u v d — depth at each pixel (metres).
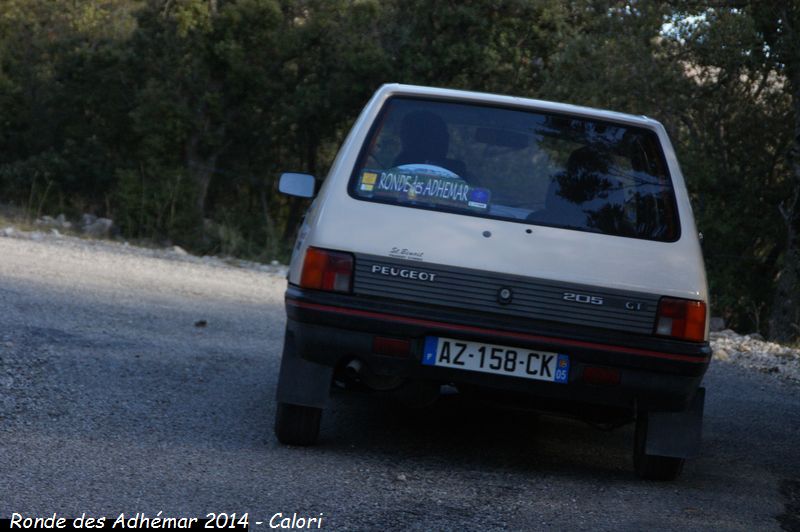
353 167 7.51
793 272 32.59
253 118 57.34
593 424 8.55
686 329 7.10
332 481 6.78
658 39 34.28
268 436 7.96
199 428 7.99
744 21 31.88
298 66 56.50
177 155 54.62
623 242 7.29
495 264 7.10
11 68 59.72
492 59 49.75
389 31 52.97
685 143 35.34
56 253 22.80
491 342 7.05
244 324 14.86
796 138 33.34
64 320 12.87
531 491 7.00
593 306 7.09
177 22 54.31
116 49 56.28
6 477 6.20
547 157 7.65
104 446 7.13
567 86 34.62
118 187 52.00
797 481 8.16
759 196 36.38
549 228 7.30
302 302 7.09
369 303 7.08
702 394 7.54
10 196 56.38
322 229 7.23
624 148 7.74
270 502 6.17
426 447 8.18
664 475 7.63
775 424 11.05
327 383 7.39
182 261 26.02
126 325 13.17
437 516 6.17
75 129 59.12
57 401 8.37
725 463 8.66
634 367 7.03
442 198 7.42
